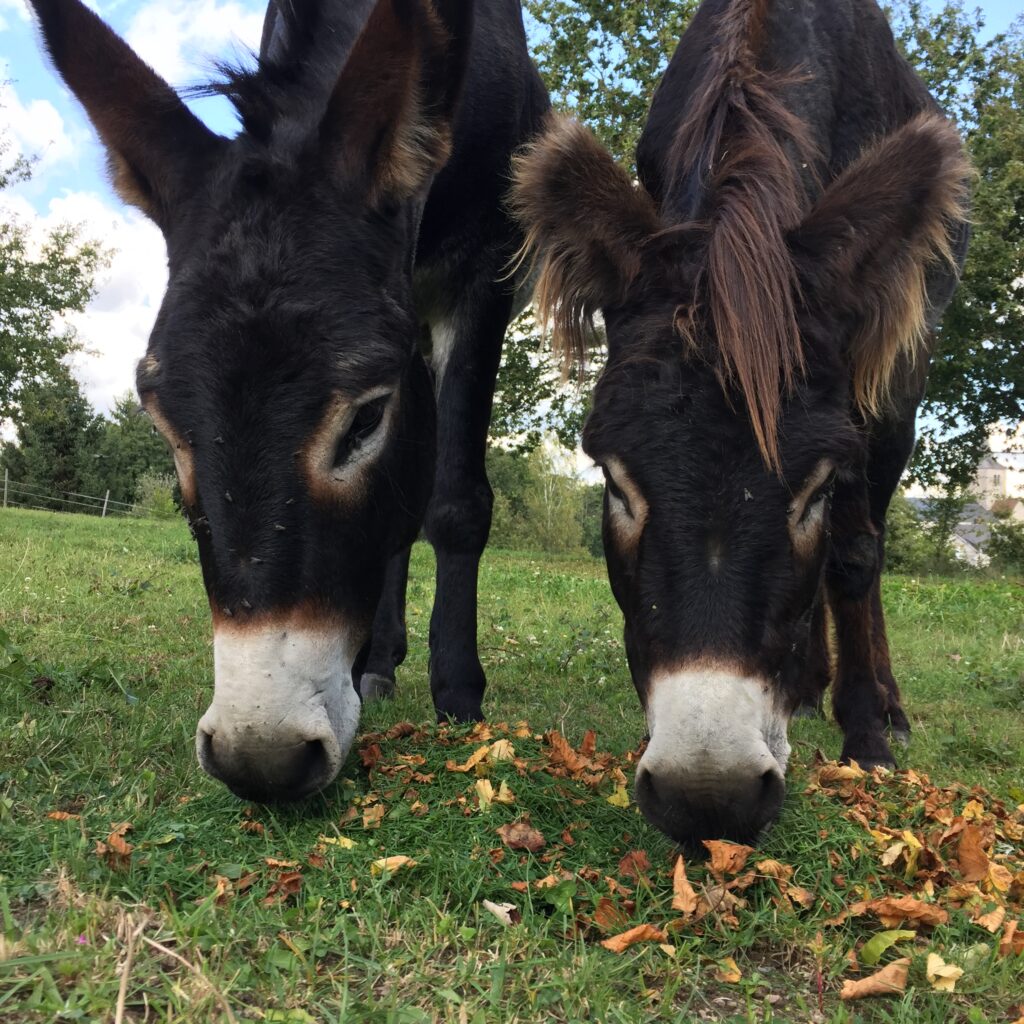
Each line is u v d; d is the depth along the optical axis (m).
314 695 0.94
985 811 1.18
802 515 0.94
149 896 0.84
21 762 1.13
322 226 0.98
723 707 0.86
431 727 1.35
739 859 0.90
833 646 1.88
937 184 1.02
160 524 7.89
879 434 1.61
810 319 0.97
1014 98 7.88
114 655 1.83
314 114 1.10
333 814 1.02
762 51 1.29
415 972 0.76
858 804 1.12
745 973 0.82
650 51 5.91
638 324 0.98
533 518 17.75
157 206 1.08
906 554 10.60
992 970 0.82
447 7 1.06
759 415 0.90
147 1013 0.69
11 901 0.82
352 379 0.94
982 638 3.15
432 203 1.52
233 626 0.91
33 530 5.28
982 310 8.05
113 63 1.07
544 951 0.81
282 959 0.76
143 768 1.14
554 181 1.06
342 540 0.97
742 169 1.06
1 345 8.72
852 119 1.52
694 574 0.89
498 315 1.63
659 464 0.91
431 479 1.25
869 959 0.83
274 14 1.63
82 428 16.00
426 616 2.84
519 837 0.96
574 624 2.77
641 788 0.92
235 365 0.91
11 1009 0.67
